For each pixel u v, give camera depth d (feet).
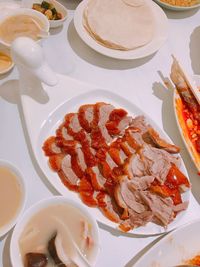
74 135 1.41
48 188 1.31
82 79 1.64
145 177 1.33
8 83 1.50
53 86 1.43
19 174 1.20
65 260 1.11
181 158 1.51
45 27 1.57
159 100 1.69
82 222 1.20
